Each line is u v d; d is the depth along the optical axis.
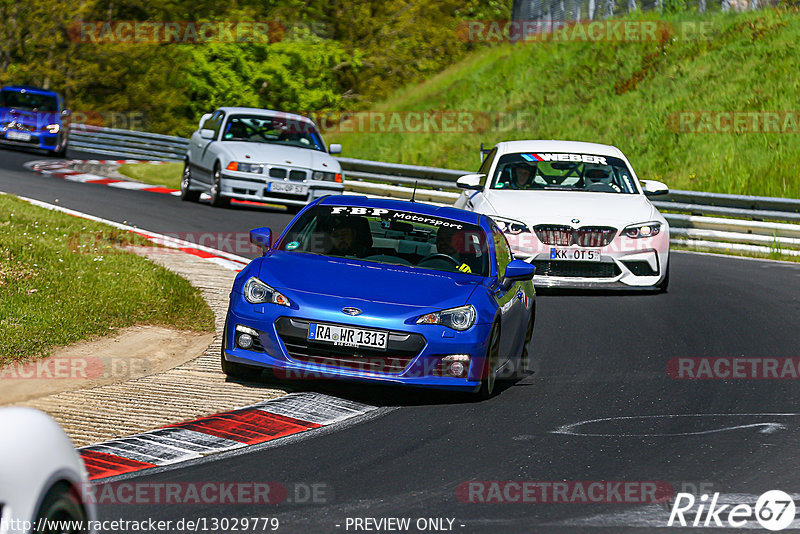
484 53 151.12
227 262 52.00
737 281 53.16
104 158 118.81
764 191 85.44
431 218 34.22
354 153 122.94
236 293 30.41
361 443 24.94
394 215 34.12
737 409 29.28
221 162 72.00
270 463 22.98
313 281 30.31
